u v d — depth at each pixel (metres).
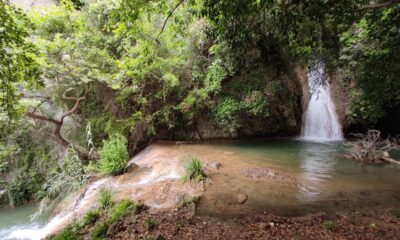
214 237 3.54
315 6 4.25
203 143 12.09
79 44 9.53
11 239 6.20
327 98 13.30
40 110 11.14
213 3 4.15
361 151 8.24
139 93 11.66
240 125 12.58
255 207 4.58
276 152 9.67
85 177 7.50
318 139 13.02
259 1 4.24
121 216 4.25
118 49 10.35
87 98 11.91
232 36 4.88
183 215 4.29
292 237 3.47
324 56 7.70
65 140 10.95
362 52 7.83
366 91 7.84
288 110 13.25
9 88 4.23
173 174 6.69
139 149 12.09
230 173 6.66
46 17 9.08
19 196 10.43
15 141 11.32
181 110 12.12
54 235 4.45
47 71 8.36
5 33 3.57
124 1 4.45
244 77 12.66
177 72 12.10
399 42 6.04
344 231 3.60
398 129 12.22
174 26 6.47
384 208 4.45
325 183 5.89
